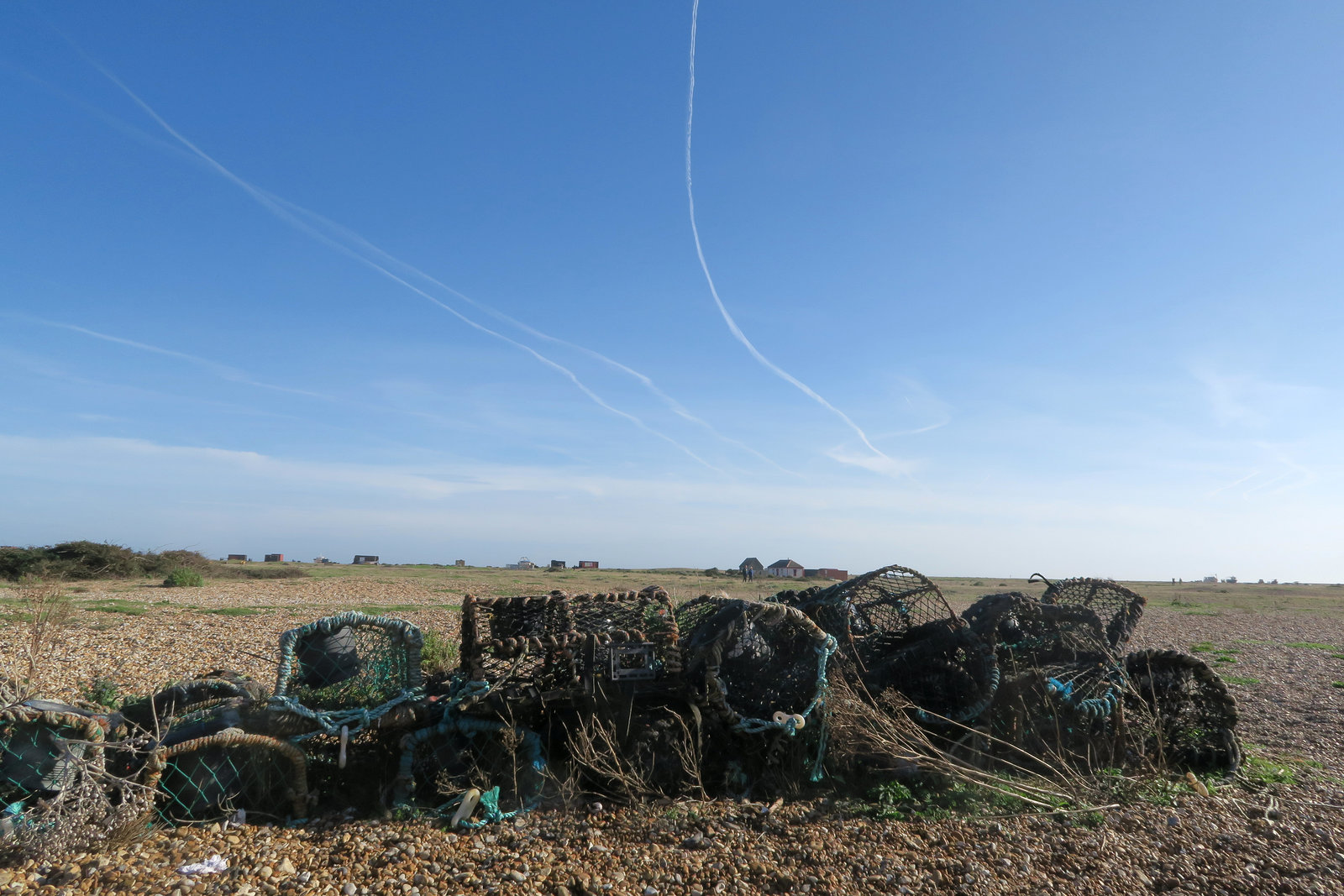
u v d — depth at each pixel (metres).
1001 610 7.64
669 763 6.42
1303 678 13.98
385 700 6.30
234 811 5.76
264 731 5.88
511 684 6.63
